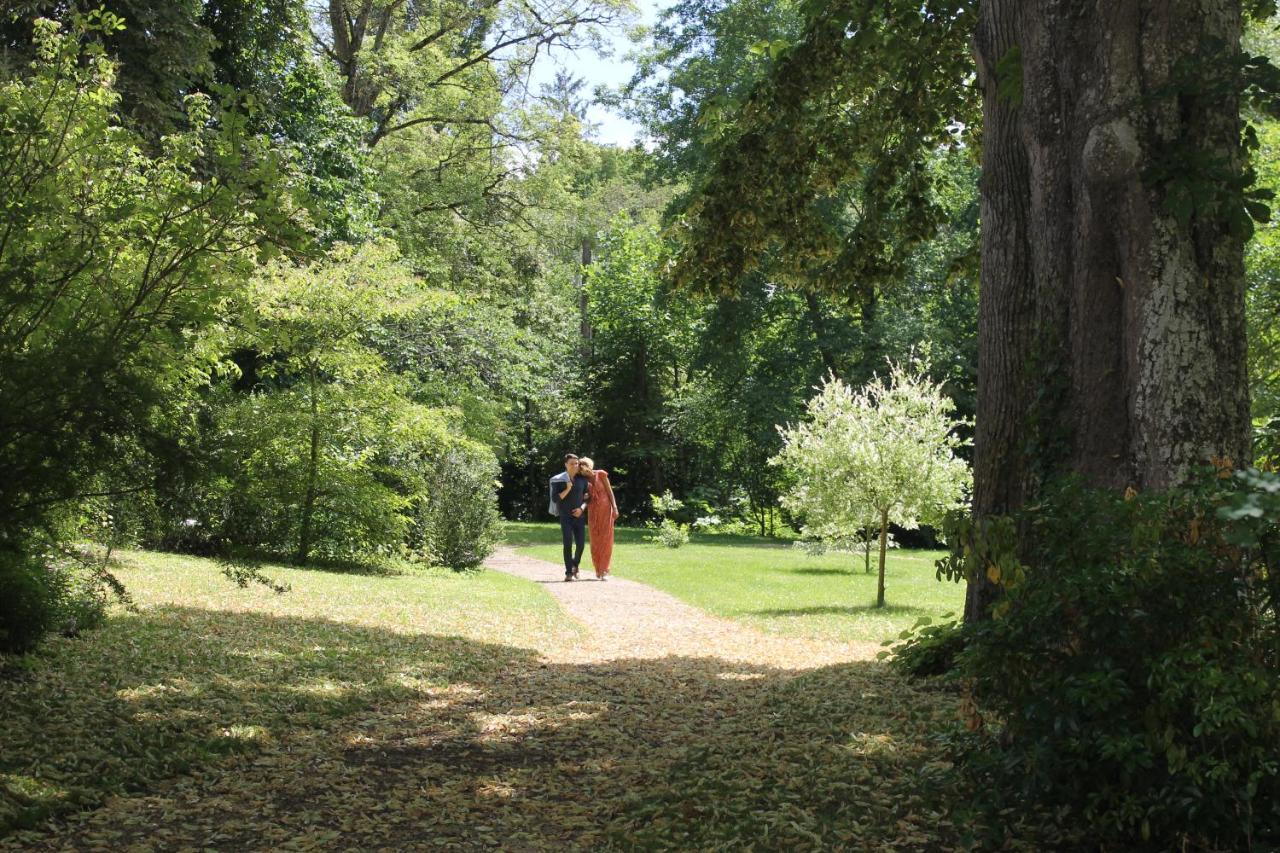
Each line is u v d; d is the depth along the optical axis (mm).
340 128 22641
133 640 8391
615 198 60812
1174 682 3645
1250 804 3648
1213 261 5332
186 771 5613
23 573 7129
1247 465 5281
